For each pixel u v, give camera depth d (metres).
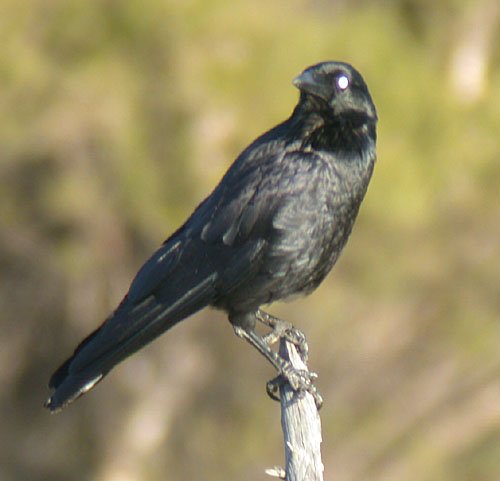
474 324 17.23
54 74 15.95
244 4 15.73
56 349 18.78
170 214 15.80
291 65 15.54
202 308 11.01
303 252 10.85
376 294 16.56
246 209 10.85
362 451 18.44
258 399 18.78
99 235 16.81
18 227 17.09
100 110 15.89
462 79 16.41
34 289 18.09
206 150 15.62
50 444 19.62
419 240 16.36
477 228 16.38
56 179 16.39
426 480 18.39
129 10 15.65
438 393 18.17
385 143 15.62
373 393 18.19
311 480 9.80
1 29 15.91
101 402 19.14
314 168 10.81
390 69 15.76
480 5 16.56
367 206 15.54
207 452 19.02
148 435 18.94
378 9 16.64
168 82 15.61
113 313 10.98
